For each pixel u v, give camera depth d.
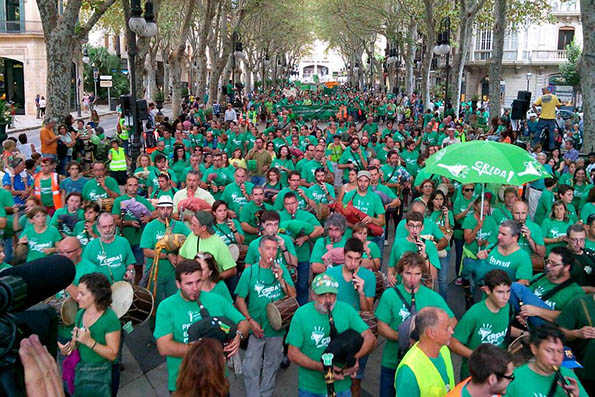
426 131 19.52
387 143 13.81
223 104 35.88
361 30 51.94
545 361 3.72
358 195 8.22
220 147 17.06
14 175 10.62
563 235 7.84
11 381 1.54
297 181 8.66
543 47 51.12
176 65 26.06
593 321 4.65
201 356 3.18
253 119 31.34
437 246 7.25
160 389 5.95
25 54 43.88
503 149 7.09
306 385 4.54
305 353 4.52
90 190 9.34
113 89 53.66
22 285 1.63
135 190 8.45
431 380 3.65
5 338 1.55
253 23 50.69
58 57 14.85
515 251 5.90
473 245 7.44
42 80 44.47
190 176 8.27
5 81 45.62
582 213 8.28
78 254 5.86
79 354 4.51
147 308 5.51
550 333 3.71
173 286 6.93
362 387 6.01
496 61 21.08
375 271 6.18
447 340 3.68
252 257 6.24
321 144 11.28
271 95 57.94
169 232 6.89
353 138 12.41
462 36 28.11
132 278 6.62
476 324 4.70
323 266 6.36
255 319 5.49
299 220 7.54
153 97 42.97
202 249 6.11
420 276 4.84
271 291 5.50
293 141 15.65
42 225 6.93
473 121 24.97
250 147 17.23
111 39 60.81
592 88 13.35
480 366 3.31
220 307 4.71
